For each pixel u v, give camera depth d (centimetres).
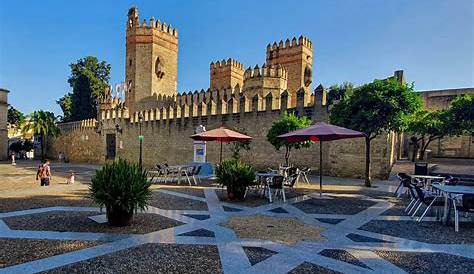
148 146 3409
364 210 966
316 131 1098
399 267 506
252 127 2408
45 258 522
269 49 4409
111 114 4081
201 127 2553
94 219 803
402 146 3519
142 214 879
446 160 3066
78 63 6225
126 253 554
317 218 857
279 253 567
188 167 1706
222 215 884
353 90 1563
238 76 4606
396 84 1388
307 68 4225
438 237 680
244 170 1133
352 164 1903
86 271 471
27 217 821
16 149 5759
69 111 6197
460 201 816
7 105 5200
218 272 476
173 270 481
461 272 488
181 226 753
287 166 1769
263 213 918
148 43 4422
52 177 2064
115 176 736
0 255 534
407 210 956
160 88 4534
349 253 571
